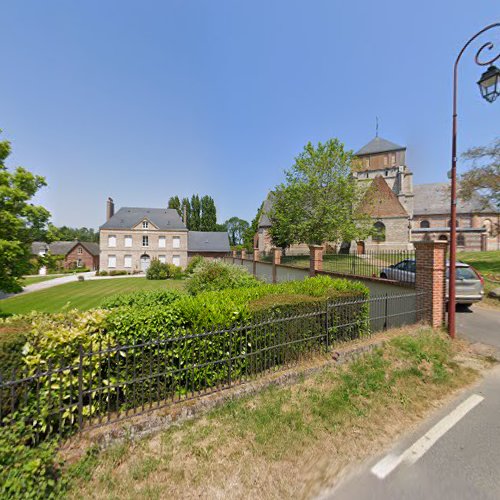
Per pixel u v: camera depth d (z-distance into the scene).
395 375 4.12
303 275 13.15
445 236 38.50
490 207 19.42
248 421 3.00
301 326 4.32
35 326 2.88
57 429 2.63
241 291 5.13
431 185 43.56
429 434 2.95
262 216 43.22
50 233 11.13
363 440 2.85
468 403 3.56
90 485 2.19
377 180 31.17
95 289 22.03
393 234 29.58
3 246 9.20
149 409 2.94
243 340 3.74
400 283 7.21
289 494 2.21
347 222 23.23
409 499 2.15
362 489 2.25
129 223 42.09
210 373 3.47
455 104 5.77
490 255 24.20
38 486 1.93
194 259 29.64
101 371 2.97
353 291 5.42
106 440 2.56
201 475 2.35
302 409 3.26
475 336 6.09
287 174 25.08
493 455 2.62
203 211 64.75
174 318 3.38
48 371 2.44
